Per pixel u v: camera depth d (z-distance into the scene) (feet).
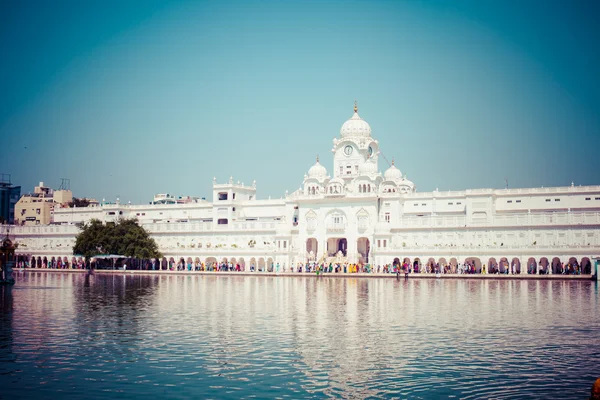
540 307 222.69
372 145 577.43
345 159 569.64
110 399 108.78
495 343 152.35
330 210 529.86
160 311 211.00
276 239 534.37
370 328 174.09
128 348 146.20
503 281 382.63
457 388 115.24
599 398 87.81
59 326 176.55
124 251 532.73
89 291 295.07
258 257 530.27
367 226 515.09
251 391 113.19
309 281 394.73
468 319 191.31
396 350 144.46
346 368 128.47
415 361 134.10
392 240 492.13
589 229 426.10
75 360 134.62
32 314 201.98
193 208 619.26
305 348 146.61
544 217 440.04
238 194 593.83
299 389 114.42
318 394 111.75
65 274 495.82
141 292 289.94
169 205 631.97
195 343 152.15
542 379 120.88
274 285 349.82
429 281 389.19
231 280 407.85
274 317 196.13
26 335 162.09
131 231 541.34
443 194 510.58
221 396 110.42
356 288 321.73
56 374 123.75
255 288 321.73
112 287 325.42
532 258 443.32
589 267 412.98
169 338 158.51
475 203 492.95
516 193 491.72
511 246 440.45
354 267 474.08
